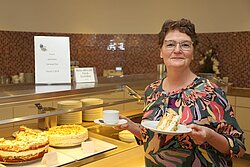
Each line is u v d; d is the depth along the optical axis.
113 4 4.46
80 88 1.53
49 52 1.59
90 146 1.63
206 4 4.31
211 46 4.37
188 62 1.31
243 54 4.15
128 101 1.78
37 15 4.06
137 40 4.53
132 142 1.86
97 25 4.46
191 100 1.28
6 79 3.81
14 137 1.63
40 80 1.59
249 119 3.75
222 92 1.32
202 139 1.10
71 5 4.29
